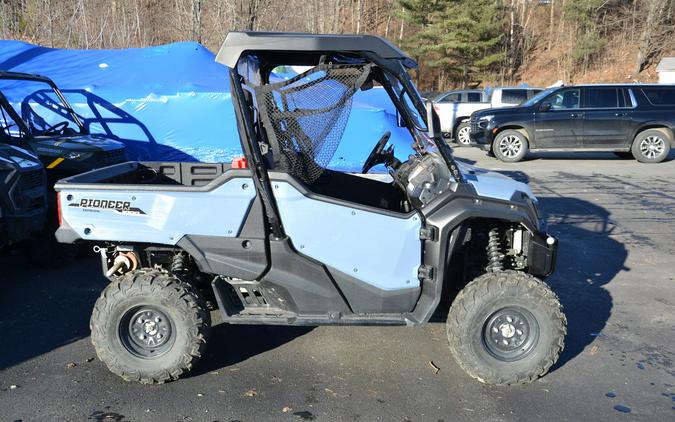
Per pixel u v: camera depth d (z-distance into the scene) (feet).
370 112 36.29
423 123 13.44
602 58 128.98
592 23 127.24
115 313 12.17
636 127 44.73
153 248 13.37
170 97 36.68
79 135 25.86
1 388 12.42
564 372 13.26
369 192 15.72
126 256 13.58
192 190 12.37
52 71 41.09
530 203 12.85
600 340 14.97
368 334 15.28
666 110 44.52
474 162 47.14
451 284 14.14
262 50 11.88
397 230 12.43
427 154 13.89
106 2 86.94
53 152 22.57
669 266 21.01
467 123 62.54
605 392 12.39
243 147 12.04
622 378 13.00
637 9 128.67
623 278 19.75
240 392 12.35
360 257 12.53
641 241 24.12
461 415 11.50
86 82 38.60
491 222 13.25
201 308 12.39
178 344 12.34
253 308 13.12
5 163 18.12
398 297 12.75
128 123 36.78
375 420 11.33
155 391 12.35
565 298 17.93
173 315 12.23
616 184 36.17
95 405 11.78
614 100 45.27
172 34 92.02
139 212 12.46
